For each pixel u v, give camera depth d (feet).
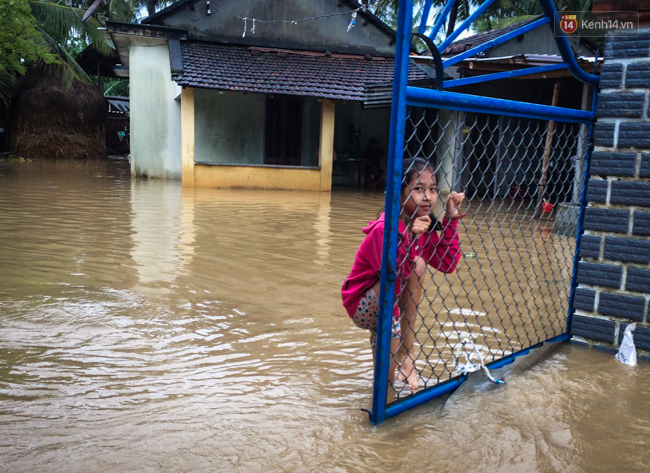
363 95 50.67
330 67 55.88
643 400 10.08
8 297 15.15
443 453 8.09
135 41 54.90
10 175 52.60
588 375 11.20
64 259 19.74
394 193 8.29
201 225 28.25
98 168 68.64
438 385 10.08
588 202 12.85
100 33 78.74
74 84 83.87
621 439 8.64
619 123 12.28
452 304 15.69
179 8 54.54
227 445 8.16
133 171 56.39
